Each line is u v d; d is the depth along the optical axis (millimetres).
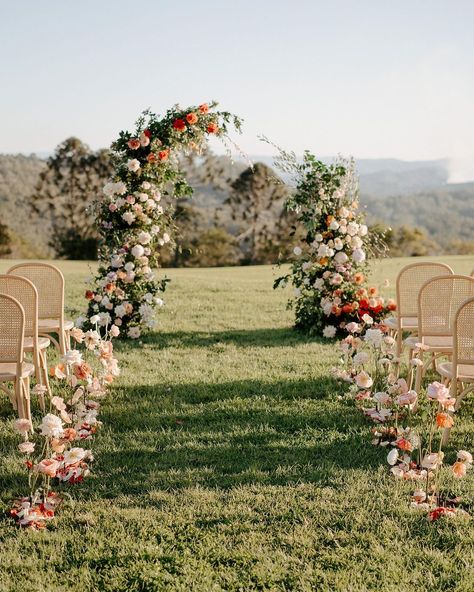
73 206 45688
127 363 6164
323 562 2723
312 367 5906
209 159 44438
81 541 2881
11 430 4305
